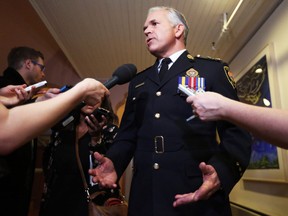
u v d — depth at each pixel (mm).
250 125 608
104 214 1074
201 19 2518
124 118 1138
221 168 762
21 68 1869
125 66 1131
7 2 2775
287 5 1921
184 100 923
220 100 638
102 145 1369
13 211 1261
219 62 1018
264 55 2180
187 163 845
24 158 1300
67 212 1244
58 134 1464
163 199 821
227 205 838
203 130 889
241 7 2252
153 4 2338
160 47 1095
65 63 3906
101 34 2934
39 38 3309
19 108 587
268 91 2070
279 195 1955
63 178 1328
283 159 1840
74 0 2369
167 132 892
